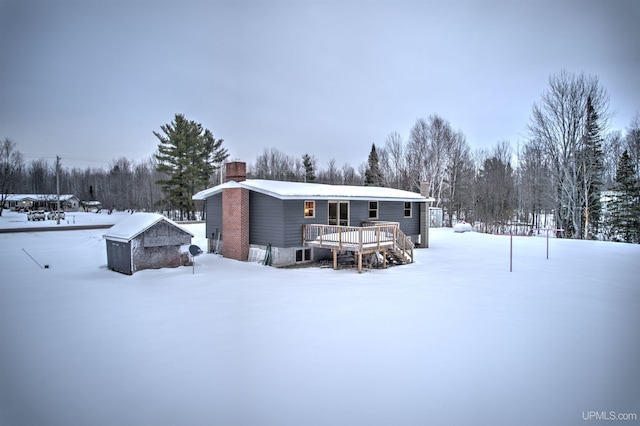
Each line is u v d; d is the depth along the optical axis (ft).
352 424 15.21
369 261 54.13
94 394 17.71
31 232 93.50
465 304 32.71
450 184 148.77
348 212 62.90
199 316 29.19
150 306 31.99
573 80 106.42
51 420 15.61
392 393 17.62
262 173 219.20
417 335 25.05
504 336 24.90
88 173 314.35
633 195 108.99
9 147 173.27
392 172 167.12
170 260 49.37
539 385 18.43
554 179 116.98
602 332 25.71
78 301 33.58
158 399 17.24
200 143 147.64
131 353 22.26
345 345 23.35
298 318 28.68
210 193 62.95
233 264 53.42
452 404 16.71
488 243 82.12
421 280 43.11
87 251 65.36
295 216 54.70
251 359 21.30
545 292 37.17
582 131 106.73
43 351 22.63
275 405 16.61
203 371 19.92
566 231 109.81
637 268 50.65
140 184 231.71
